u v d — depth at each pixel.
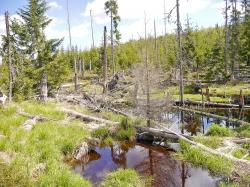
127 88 29.58
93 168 13.10
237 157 12.84
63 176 9.89
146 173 12.56
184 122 22.62
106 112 23.41
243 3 46.25
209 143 14.59
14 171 9.21
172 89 37.44
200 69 52.81
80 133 16.06
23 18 31.84
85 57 86.31
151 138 17.27
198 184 11.34
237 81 38.84
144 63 18.55
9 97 24.91
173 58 53.28
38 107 20.27
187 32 51.84
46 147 12.74
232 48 44.97
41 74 30.66
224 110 27.17
